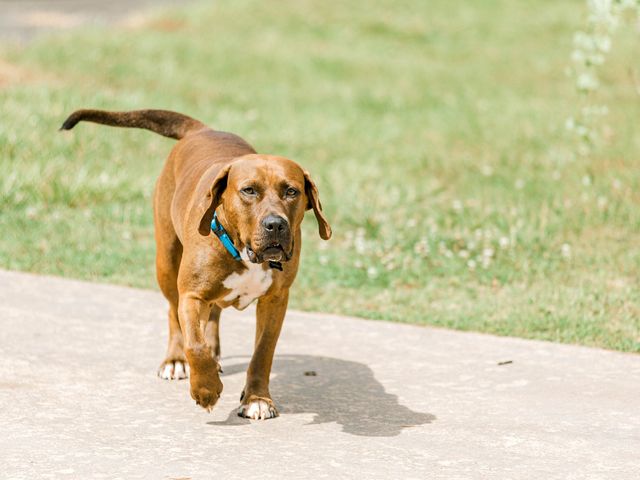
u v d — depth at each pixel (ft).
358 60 104.17
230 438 24.29
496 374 29.99
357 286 40.93
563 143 69.36
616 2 46.70
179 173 29.12
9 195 51.06
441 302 38.55
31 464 22.21
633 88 91.50
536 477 22.06
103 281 40.75
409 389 28.58
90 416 25.61
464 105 86.74
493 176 60.59
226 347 32.65
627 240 46.16
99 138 62.90
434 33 121.49
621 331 34.50
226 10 122.21
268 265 25.09
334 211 52.65
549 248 44.83
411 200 55.01
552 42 118.93
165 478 21.57
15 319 34.45
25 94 71.05
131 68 89.40
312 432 24.84
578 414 26.45
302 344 33.06
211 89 86.28
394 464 22.65
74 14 128.16
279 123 76.02
